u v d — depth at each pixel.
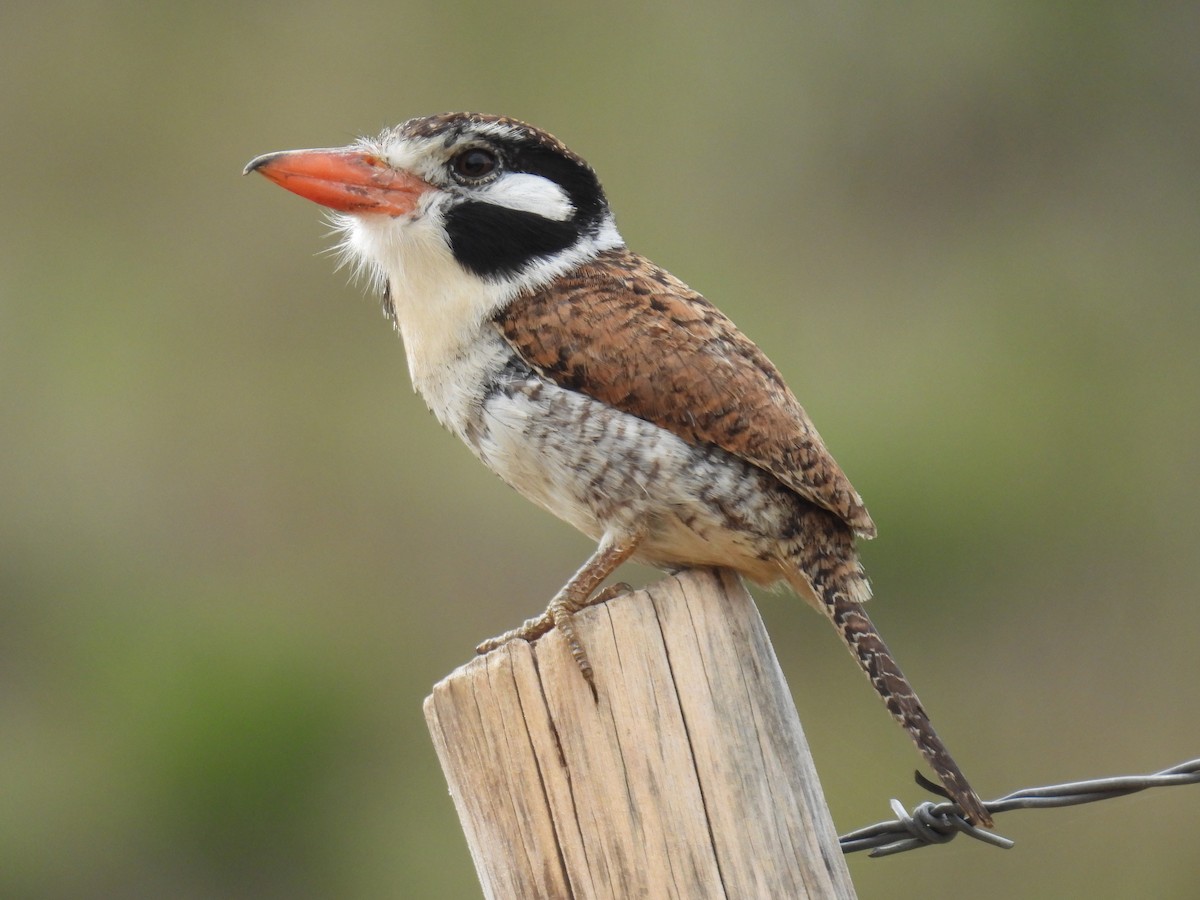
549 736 5.41
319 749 13.41
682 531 6.21
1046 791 6.11
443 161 6.59
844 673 12.69
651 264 6.74
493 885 5.51
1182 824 12.11
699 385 6.11
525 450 6.27
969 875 11.55
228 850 13.03
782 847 5.36
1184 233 17.06
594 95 17.09
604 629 5.43
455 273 6.48
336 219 7.30
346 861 13.06
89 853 13.24
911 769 12.38
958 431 14.31
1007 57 17.45
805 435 6.21
